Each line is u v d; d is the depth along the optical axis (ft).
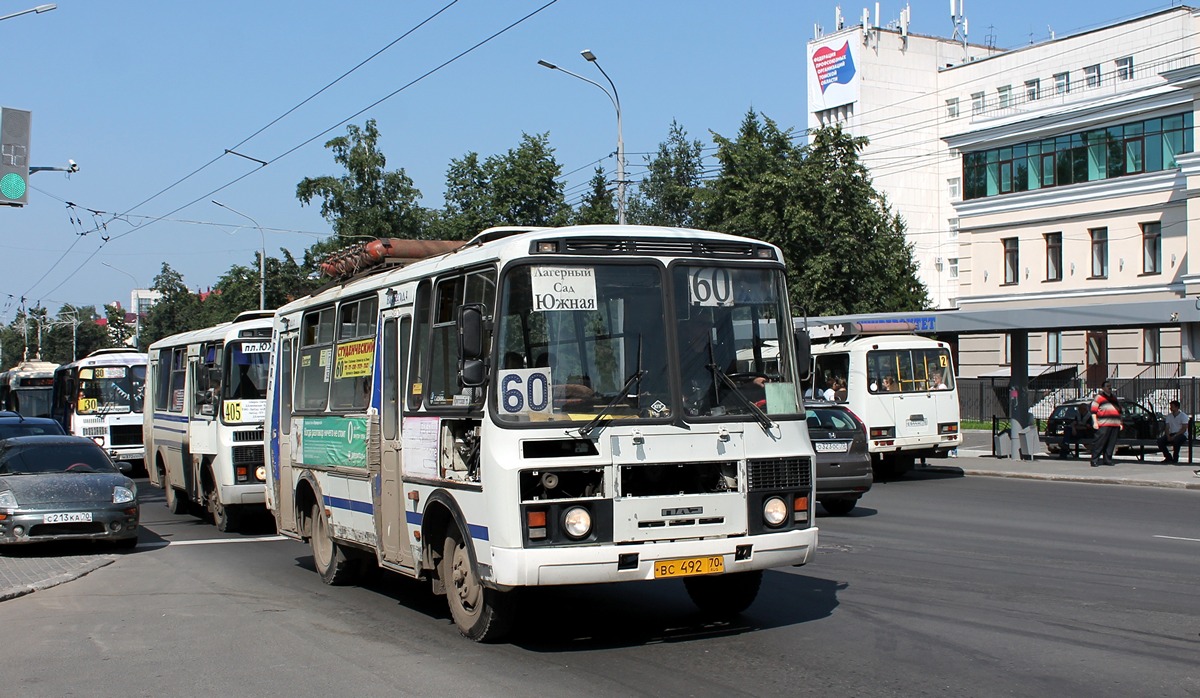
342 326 35.81
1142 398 118.62
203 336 56.29
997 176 151.23
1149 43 199.62
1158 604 30.25
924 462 88.69
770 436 26.08
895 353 79.61
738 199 135.03
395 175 148.77
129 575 40.81
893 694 21.39
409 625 29.94
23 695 23.25
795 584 34.45
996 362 153.07
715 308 26.20
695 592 29.68
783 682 22.47
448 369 27.50
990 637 26.27
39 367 123.85
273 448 42.96
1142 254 133.59
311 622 30.76
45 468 49.11
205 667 25.39
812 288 129.59
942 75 251.80
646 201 237.86
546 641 27.14
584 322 25.09
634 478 24.94
